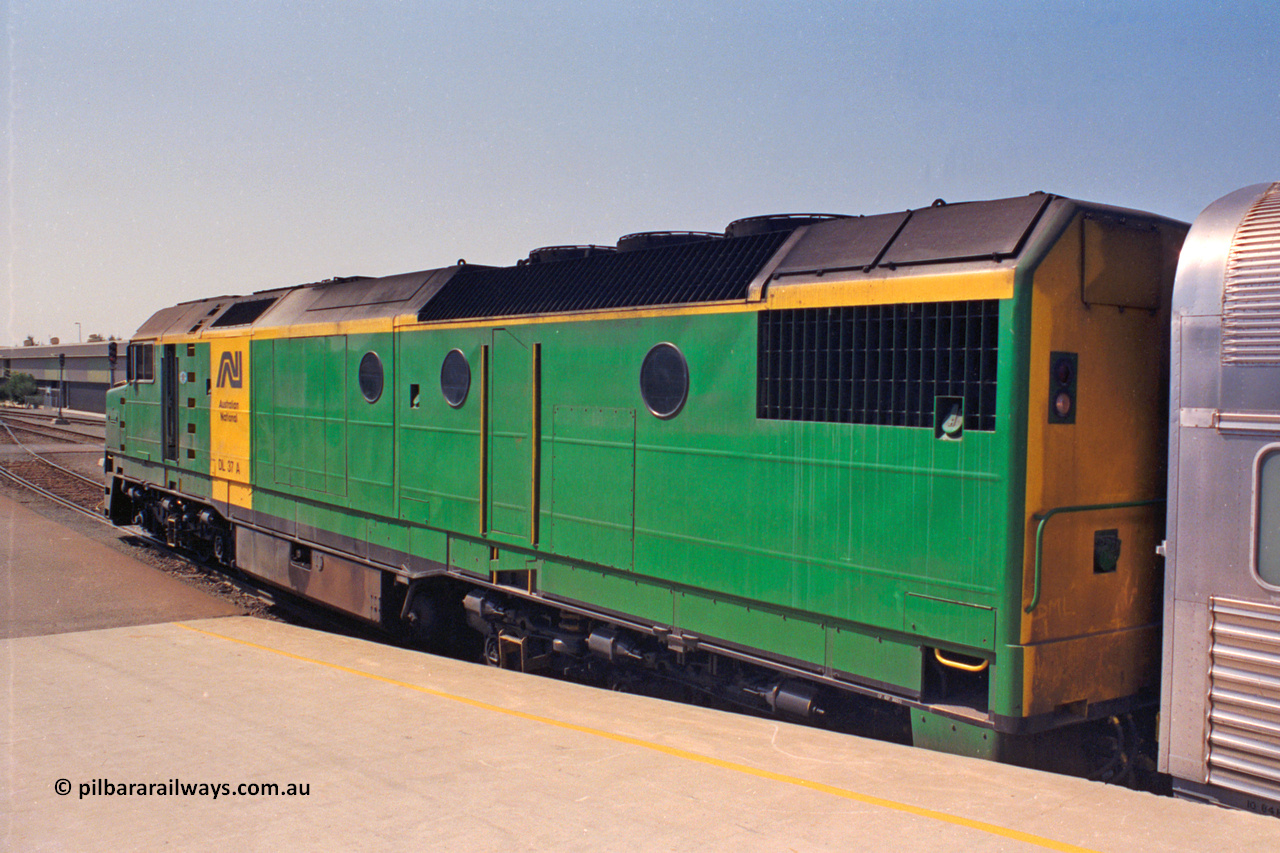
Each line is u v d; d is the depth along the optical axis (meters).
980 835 3.92
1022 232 4.61
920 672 4.98
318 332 10.52
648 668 6.90
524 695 6.75
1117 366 4.93
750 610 5.88
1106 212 4.86
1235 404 4.26
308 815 4.45
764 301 5.65
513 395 7.70
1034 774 4.54
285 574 11.65
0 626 9.59
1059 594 4.71
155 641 8.88
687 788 4.65
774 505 5.61
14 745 5.62
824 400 5.34
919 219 5.22
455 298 8.68
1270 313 4.15
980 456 4.61
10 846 4.16
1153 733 5.40
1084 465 4.79
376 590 9.84
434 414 8.66
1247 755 4.21
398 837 4.17
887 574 5.02
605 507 6.83
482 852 3.99
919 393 4.88
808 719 5.84
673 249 6.75
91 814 4.50
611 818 4.30
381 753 5.37
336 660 8.03
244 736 5.75
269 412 11.64
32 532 15.74
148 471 15.76
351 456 9.98
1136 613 5.13
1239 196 4.54
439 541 8.77
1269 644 4.13
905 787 4.49
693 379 6.11
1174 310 4.50
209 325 13.35
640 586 6.68
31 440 35.22
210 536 13.94
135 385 16.06
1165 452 5.21
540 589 7.59
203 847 4.12
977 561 4.62
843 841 3.94
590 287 7.18
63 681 7.25
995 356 4.59
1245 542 4.22
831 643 5.42
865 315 5.14
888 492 5.01
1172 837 3.84
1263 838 3.82
